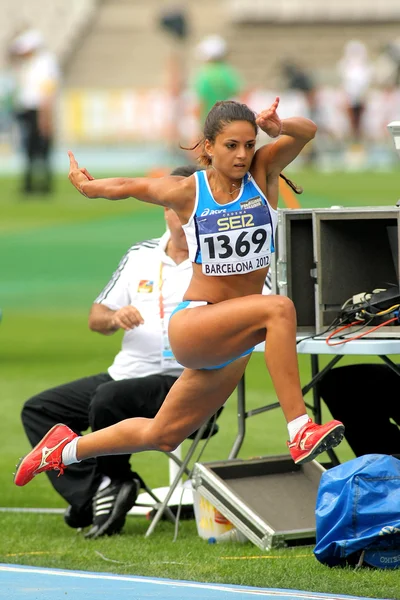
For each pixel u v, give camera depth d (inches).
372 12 5713.6
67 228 2856.8
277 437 1181.1
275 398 1336.1
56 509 965.2
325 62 5521.7
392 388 860.0
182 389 697.6
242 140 652.1
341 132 4690.0
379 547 716.7
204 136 665.0
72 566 753.6
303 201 3014.3
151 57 5570.9
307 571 717.3
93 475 876.6
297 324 842.2
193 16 5787.4
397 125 800.3
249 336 658.8
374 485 720.3
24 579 718.5
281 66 4950.8
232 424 1235.9
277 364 648.4
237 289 680.4
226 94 3248.0
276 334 647.1
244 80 5433.1
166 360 883.4
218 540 830.5
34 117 3344.0
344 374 866.8
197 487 829.8
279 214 834.8
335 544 717.3
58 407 905.5
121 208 3191.4
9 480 1061.8
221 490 811.4
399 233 794.8
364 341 790.5
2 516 935.7
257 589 682.2
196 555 783.1
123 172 3860.7
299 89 4532.5
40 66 3267.7
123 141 5113.2
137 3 5900.6
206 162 679.7
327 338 808.9
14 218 3016.7
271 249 684.1
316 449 646.5
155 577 720.3
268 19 5723.4
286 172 4089.6
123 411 855.7
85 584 703.7
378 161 4623.5
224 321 656.4
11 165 4621.1
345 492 721.0
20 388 1396.4
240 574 714.8
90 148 5078.7
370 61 5457.7
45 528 892.0
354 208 810.8
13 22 5816.9
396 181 3602.4
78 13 5846.5
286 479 844.0
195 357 671.8
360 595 661.9
